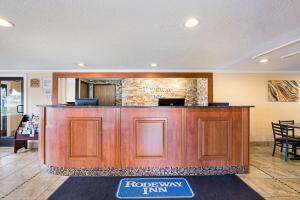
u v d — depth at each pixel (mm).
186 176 3205
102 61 4430
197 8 1982
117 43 3109
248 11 2041
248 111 3344
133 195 2588
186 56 3963
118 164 3217
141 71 5395
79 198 2510
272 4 1894
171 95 6426
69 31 2604
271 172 3410
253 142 5598
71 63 4648
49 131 3342
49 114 3350
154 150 3232
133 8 1985
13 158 4230
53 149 3297
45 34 2709
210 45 3219
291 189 2766
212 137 3266
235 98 5566
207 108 3254
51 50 3510
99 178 3133
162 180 3053
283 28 2498
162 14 2115
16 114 5566
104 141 3225
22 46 3264
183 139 3234
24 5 1919
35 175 3244
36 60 4324
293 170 3514
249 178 3143
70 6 1942
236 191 2703
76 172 3225
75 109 3227
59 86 5656
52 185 2877
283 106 5664
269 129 5621
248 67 5137
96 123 3217
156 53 3729
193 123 3246
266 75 5652
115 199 2490
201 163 3250
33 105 5504
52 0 1828
